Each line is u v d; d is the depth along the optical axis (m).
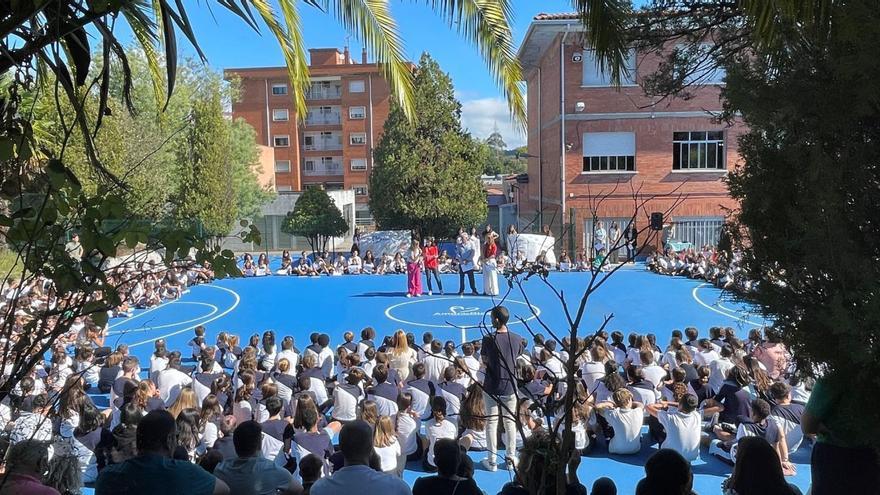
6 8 3.51
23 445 3.53
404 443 9.53
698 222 35.09
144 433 4.29
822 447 4.69
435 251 27.06
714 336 14.45
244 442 5.56
